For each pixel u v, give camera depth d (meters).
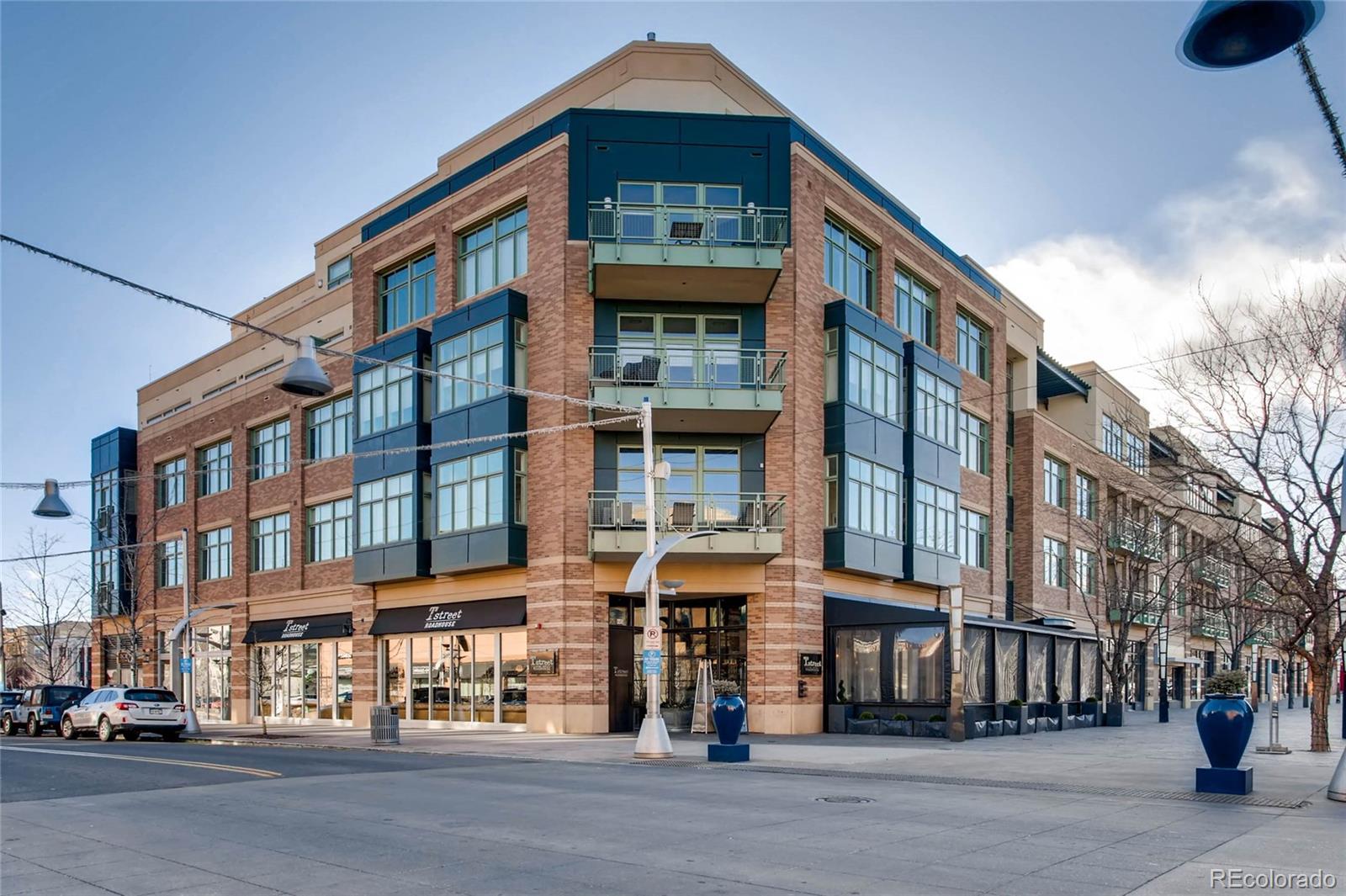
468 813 11.82
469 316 28.03
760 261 25.17
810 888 7.76
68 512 19.58
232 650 39.03
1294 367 21.44
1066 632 32.34
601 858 9.03
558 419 25.78
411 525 29.45
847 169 30.05
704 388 25.17
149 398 48.19
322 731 30.86
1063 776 15.33
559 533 25.41
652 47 28.28
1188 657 58.69
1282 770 16.28
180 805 12.86
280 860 9.20
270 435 39.28
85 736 31.88
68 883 8.43
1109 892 7.56
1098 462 45.22
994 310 37.94
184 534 33.25
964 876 8.14
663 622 27.41
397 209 31.98
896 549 29.42
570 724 24.98
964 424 36.16
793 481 26.11
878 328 29.39
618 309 26.64
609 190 26.56
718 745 17.91
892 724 25.03
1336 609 21.91
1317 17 6.58
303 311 38.44
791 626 25.72
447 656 29.25
